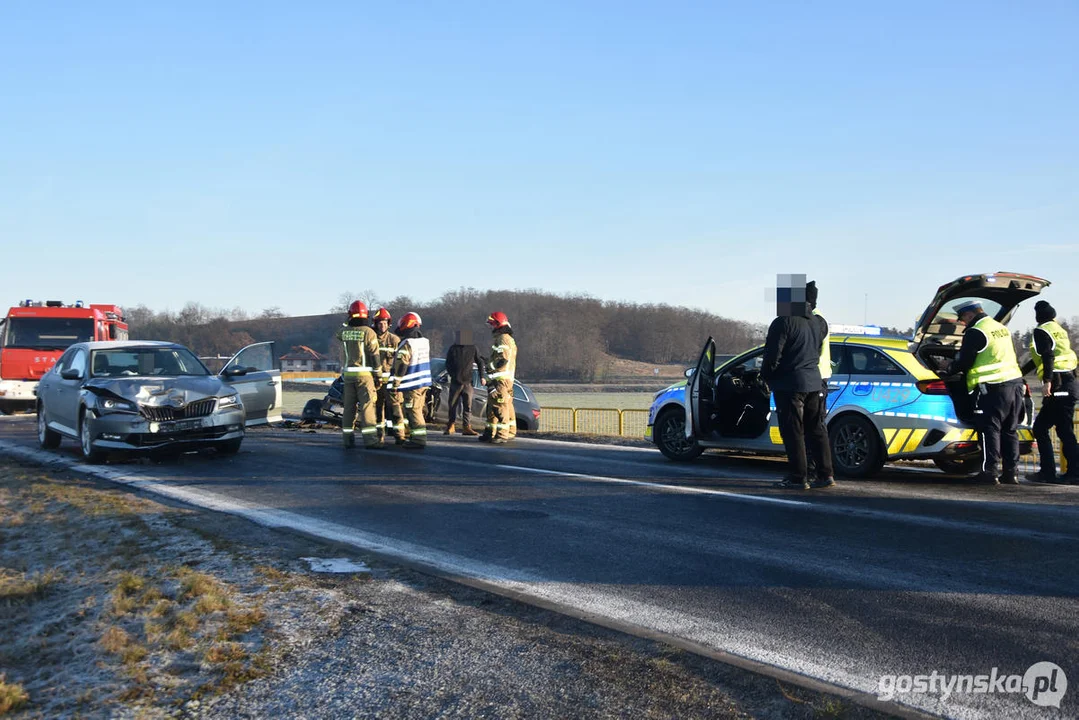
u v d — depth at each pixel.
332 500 8.16
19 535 6.86
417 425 12.84
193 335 103.25
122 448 10.84
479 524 6.97
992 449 9.07
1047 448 9.43
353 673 3.82
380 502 8.02
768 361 8.59
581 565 5.63
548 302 101.88
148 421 10.89
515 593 4.98
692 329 97.81
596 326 95.69
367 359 12.72
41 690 3.66
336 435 15.73
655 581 5.23
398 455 11.93
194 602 4.73
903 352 9.55
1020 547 6.00
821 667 3.82
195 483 9.38
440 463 10.95
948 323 10.05
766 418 10.17
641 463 11.01
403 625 4.43
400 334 13.07
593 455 12.07
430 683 3.70
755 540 6.30
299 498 8.28
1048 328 9.34
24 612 4.79
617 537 6.44
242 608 4.67
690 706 3.43
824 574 5.34
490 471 10.12
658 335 94.75
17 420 20.95
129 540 6.31
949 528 6.66
